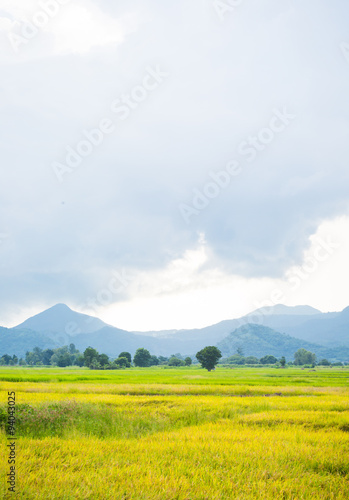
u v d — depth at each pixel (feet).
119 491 23.67
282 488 26.63
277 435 44.29
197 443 38.04
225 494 25.05
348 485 28.81
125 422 50.11
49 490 23.08
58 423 45.85
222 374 278.26
